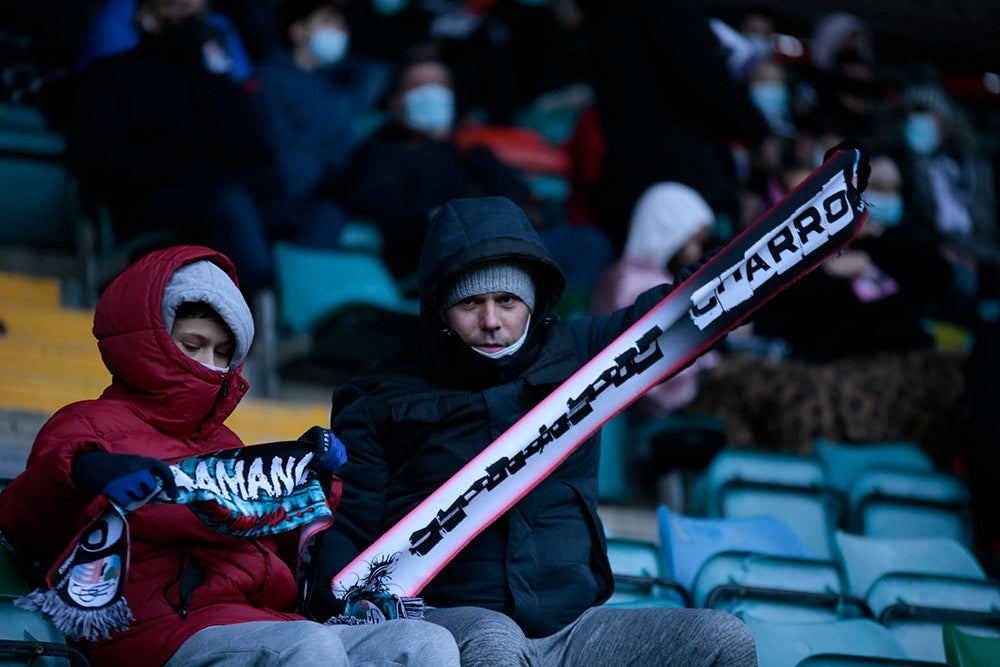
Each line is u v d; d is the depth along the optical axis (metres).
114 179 12.24
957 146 19.16
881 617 9.13
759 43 17.88
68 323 11.51
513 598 6.66
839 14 23.08
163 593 6.13
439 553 6.70
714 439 11.43
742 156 16.36
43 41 13.80
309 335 12.37
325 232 13.37
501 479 6.75
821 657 7.94
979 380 11.77
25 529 5.99
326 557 6.75
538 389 7.00
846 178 6.97
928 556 10.09
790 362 12.62
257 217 12.34
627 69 14.12
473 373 6.95
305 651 5.64
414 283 13.98
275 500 6.35
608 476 12.13
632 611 6.63
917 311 14.04
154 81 12.48
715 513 11.00
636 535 11.32
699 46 13.96
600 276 12.77
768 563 9.21
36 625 6.27
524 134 17.98
